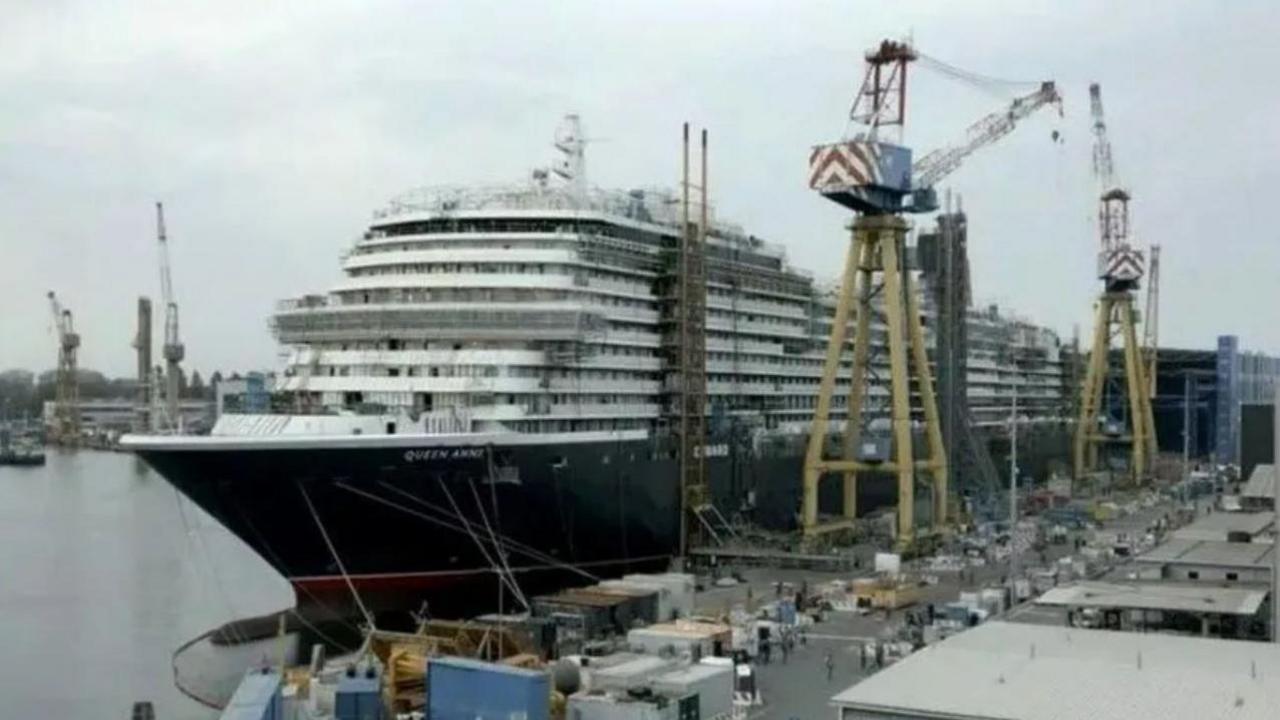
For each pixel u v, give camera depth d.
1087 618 78.75
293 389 113.88
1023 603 93.31
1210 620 76.19
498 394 107.94
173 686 96.31
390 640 78.38
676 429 127.50
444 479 101.31
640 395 123.94
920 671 53.09
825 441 143.88
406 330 110.69
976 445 175.38
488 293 111.94
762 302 145.75
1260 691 49.84
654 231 128.62
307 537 100.19
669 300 125.81
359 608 104.12
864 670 77.94
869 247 136.38
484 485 103.44
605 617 89.50
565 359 111.56
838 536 137.00
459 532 104.50
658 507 122.69
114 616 125.06
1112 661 54.81
